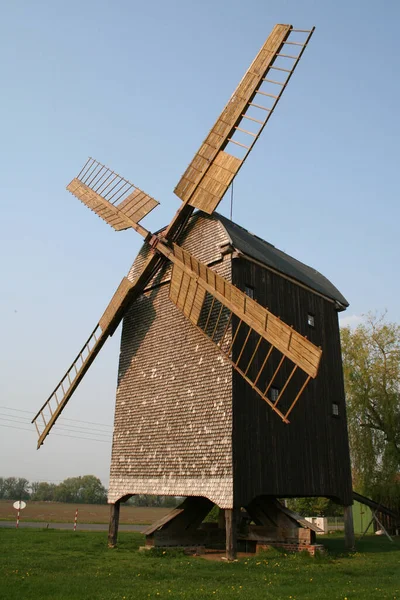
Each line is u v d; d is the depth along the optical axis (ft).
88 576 43.01
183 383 67.21
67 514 193.06
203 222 71.36
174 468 64.49
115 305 78.13
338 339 81.66
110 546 68.23
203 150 73.46
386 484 106.52
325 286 85.25
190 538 68.18
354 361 119.34
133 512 230.48
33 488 467.93
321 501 158.30
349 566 53.83
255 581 43.11
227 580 43.45
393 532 111.86
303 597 36.17
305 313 76.28
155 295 76.48
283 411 66.95
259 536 68.13
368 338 120.98
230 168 68.80
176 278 69.82
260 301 68.80
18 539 72.43
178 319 71.31
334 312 82.99
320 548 62.39
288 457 65.21
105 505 359.46
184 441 64.28
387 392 114.21
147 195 79.97
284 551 63.16
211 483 59.21
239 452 58.90
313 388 73.15
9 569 45.19
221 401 61.26
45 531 88.74
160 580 42.88
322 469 70.08
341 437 75.41
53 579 40.73
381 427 114.52
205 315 67.10
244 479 58.34
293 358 53.26
